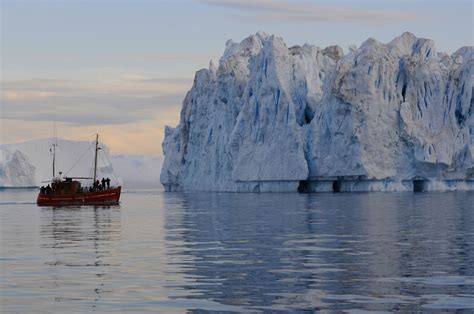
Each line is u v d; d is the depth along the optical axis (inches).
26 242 2070.6
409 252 1731.1
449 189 6451.8
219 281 1314.0
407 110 6166.3
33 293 1201.4
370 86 6058.1
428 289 1222.9
